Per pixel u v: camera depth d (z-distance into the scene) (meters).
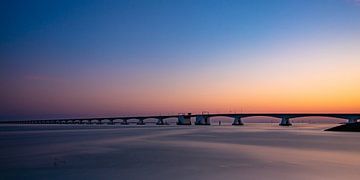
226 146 58.97
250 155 44.75
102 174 31.27
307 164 36.62
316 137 88.94
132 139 78.75
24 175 31.05
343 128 137.88
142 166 35.41
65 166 35.59
